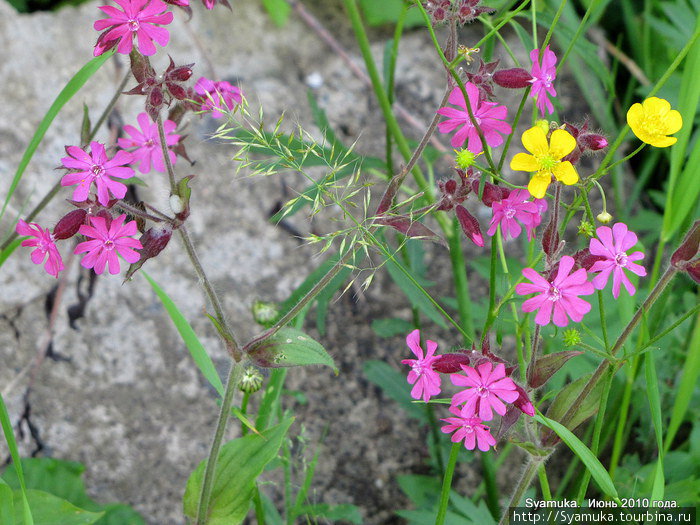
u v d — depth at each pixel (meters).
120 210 0.38
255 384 0.43
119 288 0.58
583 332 0.47
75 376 0.56
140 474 0.54
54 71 0.65
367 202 0.36
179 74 0.34
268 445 0.42
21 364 0.55
